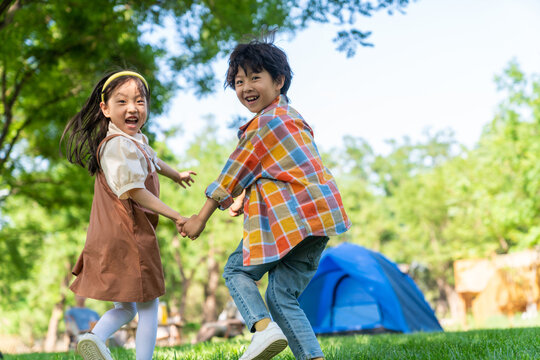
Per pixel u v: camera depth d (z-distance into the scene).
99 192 2.75
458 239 36.69
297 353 2.47
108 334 2.67
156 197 2.90
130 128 2.85
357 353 3.66
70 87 11.15
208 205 2.56
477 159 25.62
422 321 9.62
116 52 10.41
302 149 2.55
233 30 9.64
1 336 39.16
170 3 9.52
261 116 2.58
